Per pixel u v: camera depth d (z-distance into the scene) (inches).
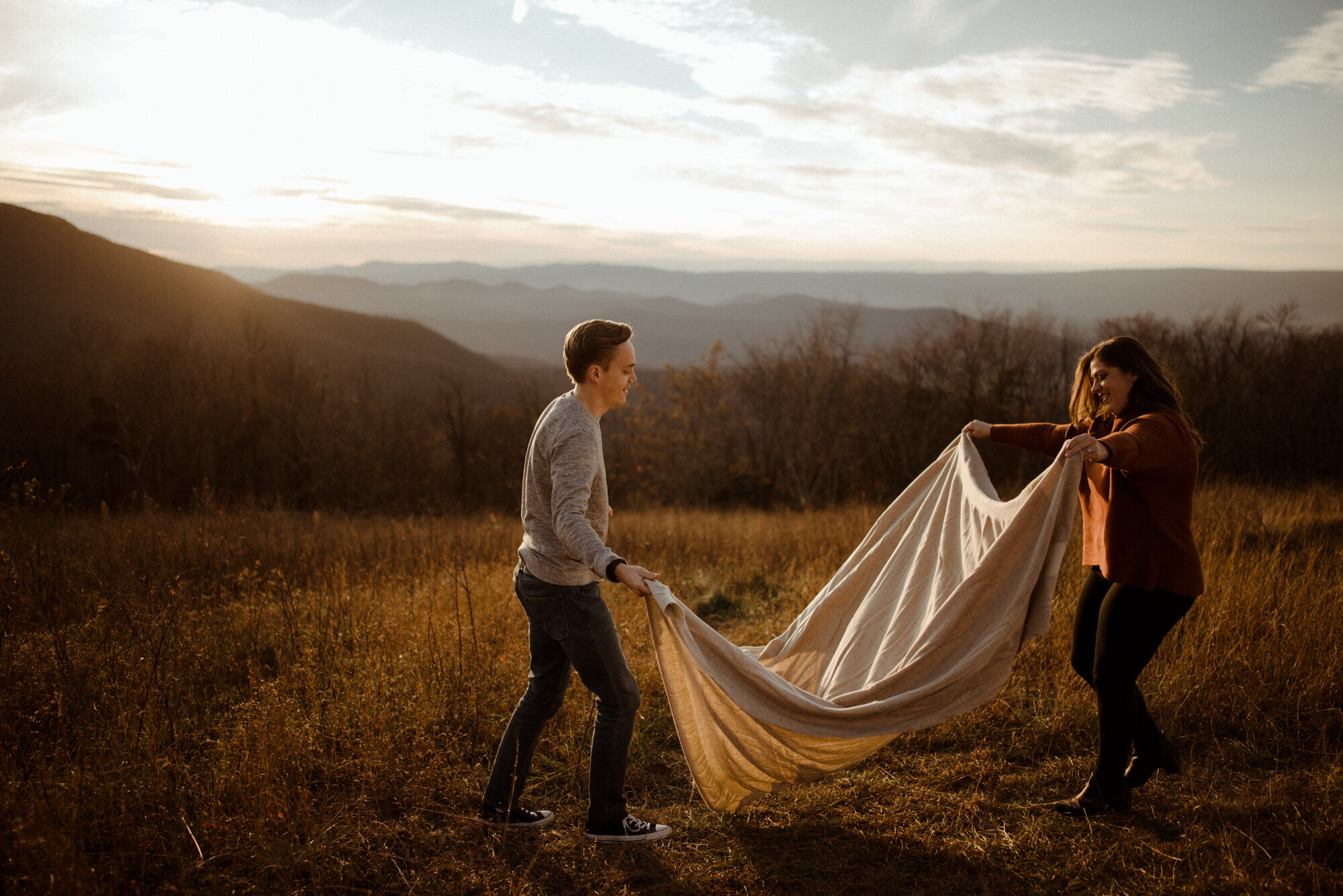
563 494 99.0
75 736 119.3
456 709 143.9
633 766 132.3
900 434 1158.3
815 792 123.4
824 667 135.6
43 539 220.8
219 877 93.3
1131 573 106.1
